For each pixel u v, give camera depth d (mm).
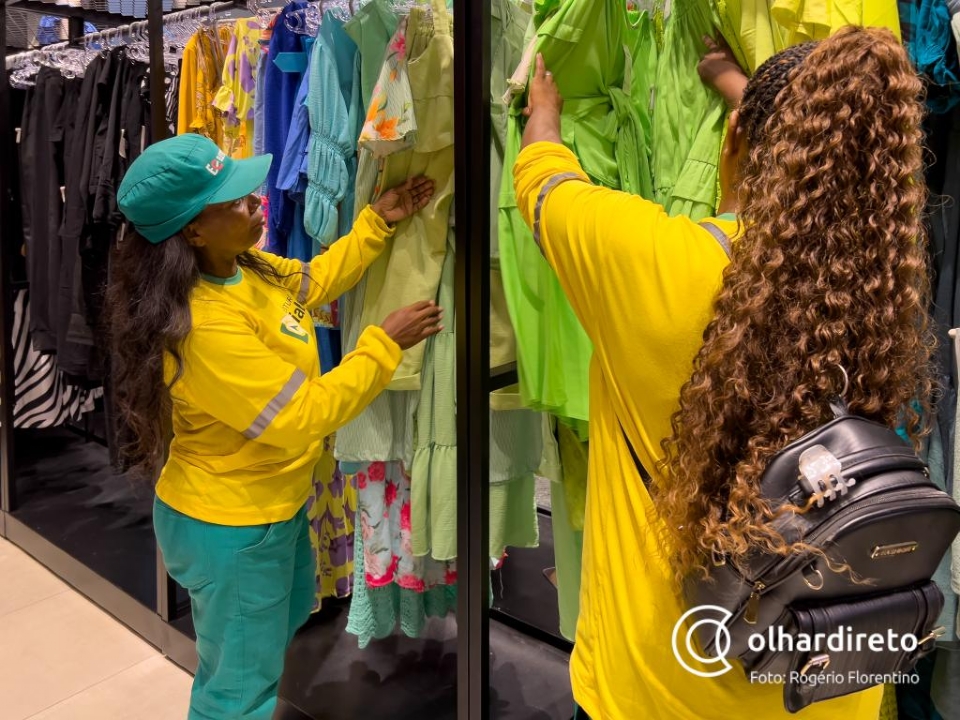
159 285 1282
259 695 1553
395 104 1420
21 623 2381
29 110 2891
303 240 1810
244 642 1487
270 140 1776
